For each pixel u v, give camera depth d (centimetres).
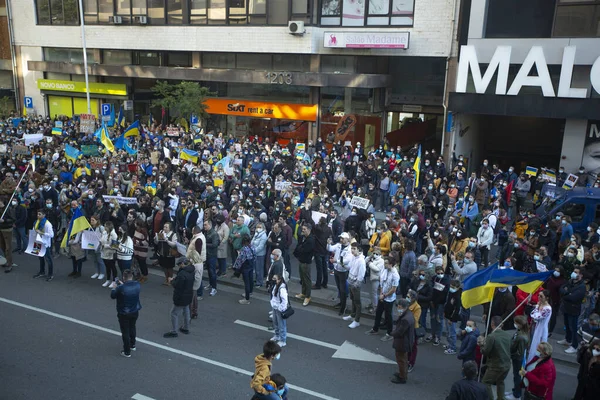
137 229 1419
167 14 3077
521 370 860
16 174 2088
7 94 3856
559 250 1416
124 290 1000
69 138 2738
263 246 1407
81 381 927
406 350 941
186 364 1001
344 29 2658
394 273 1115
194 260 1193
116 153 2352
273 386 745
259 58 2973
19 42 3659
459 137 2534
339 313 1273
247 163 2384
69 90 3550
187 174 2066
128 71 3244
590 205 1622
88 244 1415
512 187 1989
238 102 3069
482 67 2348
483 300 989
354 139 2886
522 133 2934
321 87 2877
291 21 2683
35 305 1251
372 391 929
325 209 1598
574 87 2183
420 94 2880
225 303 1316
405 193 1888
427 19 2461
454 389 735
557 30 2173
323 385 944
